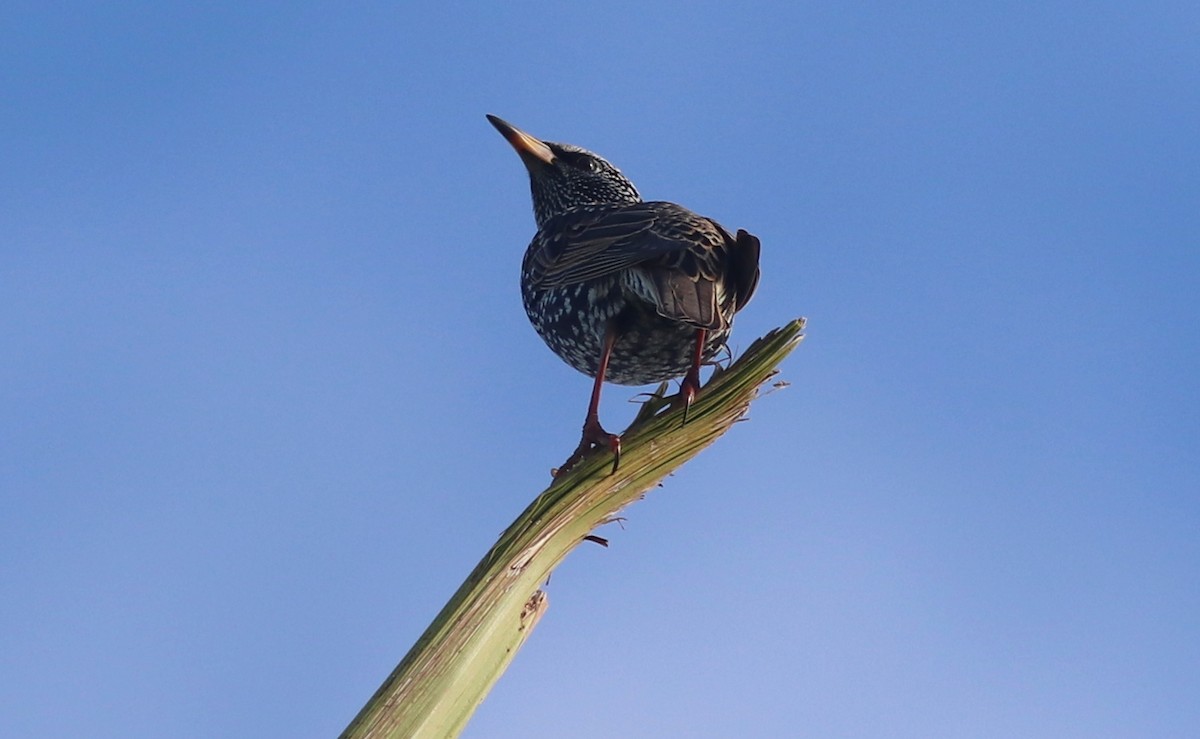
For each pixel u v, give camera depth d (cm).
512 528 676
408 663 614
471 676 620
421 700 602
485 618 632
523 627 649
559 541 687
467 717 612
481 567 655
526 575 659
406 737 592
